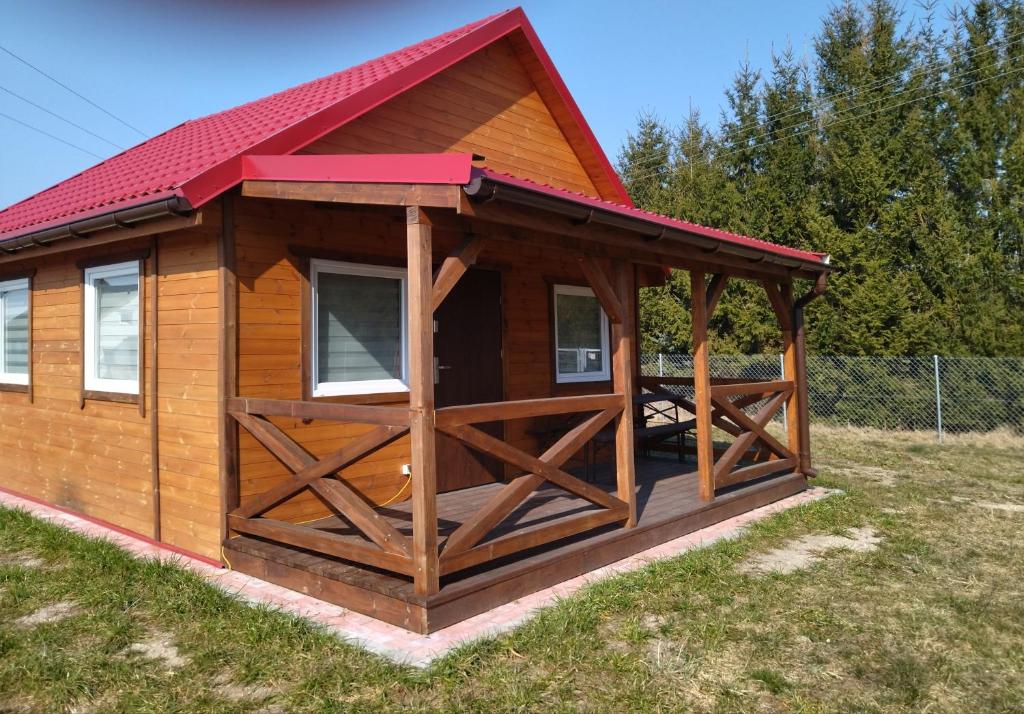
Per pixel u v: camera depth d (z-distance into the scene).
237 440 4.85
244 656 3.43
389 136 6.16
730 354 15.59
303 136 5.26
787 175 14.49
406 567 3.76
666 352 17.58
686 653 3.53
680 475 7.48
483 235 4.00
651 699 3.05
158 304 5.36
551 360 7.52
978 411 11.61
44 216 6.88
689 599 4.25
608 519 4.95
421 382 3.66
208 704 3.02
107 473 6.05
